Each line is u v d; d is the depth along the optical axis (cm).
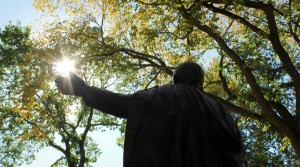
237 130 244
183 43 1647
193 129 220
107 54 1827
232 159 221
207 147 218
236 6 1497
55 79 239
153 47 1884
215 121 226
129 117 226
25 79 1462
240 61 1515
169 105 225
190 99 231
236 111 1582
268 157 2114
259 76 1573
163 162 211
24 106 1245
